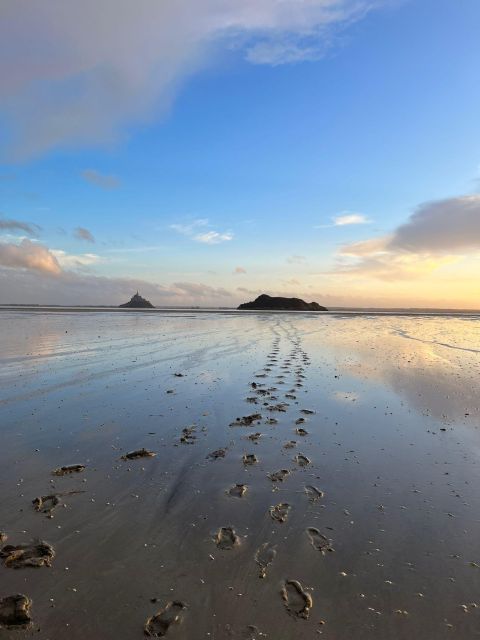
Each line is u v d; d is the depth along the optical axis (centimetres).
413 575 377
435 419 818
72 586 358
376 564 391
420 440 708
